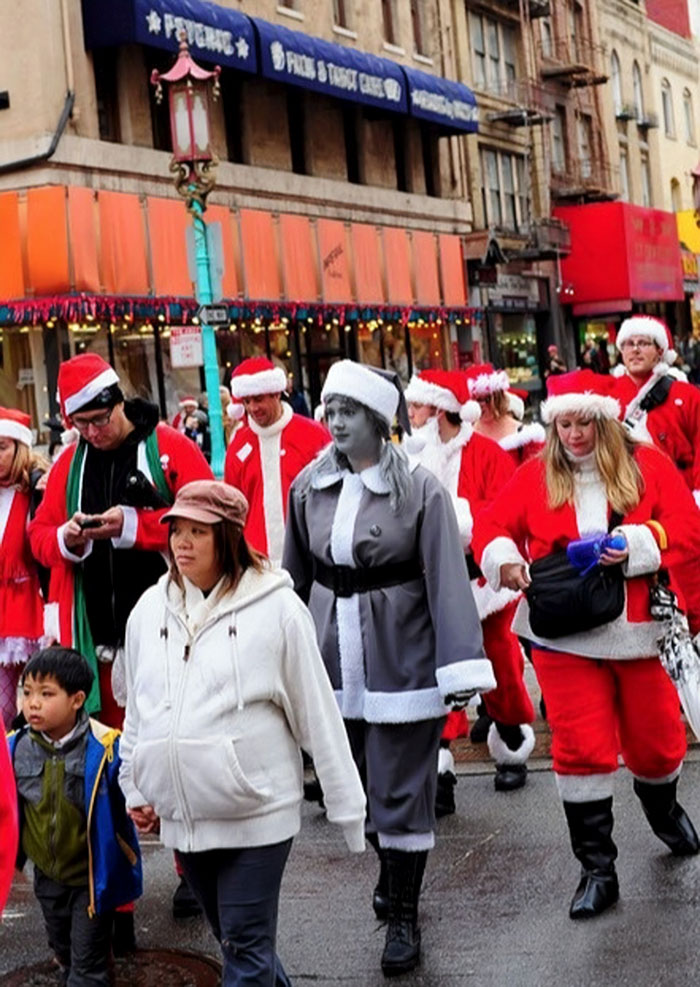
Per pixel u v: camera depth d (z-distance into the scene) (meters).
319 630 5.48
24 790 4.91
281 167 30.31
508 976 5.14
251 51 27.64
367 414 5.38
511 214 40.38
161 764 4.38
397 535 5.37
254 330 29.14
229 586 4.46
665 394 8.42
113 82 26.02
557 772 5.78
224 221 27.52
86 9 24.86
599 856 5.73
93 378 5.97
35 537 6.16
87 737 4.94
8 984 5.37
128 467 6.07
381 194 33.50
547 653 5.79
